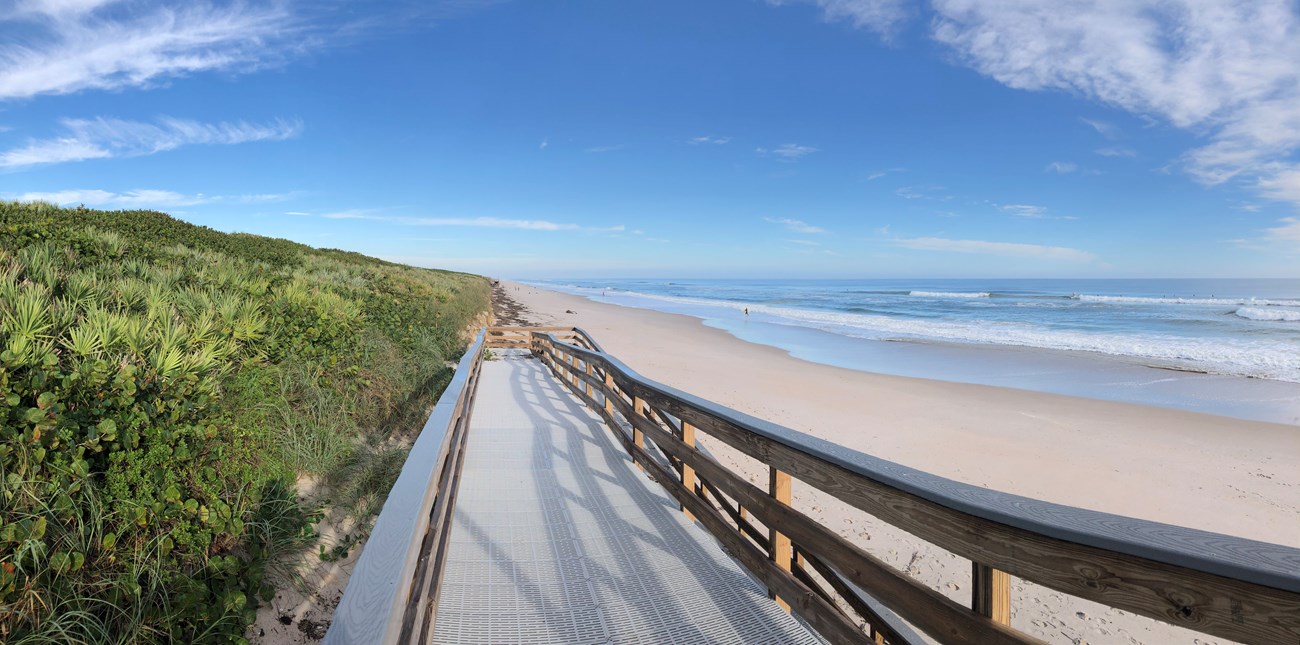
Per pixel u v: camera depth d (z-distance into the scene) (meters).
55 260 5.14
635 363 15.44
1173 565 1.05
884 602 1.79
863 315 36.44
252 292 6.61
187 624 2.35
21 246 5.41
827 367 16.09
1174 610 1.06
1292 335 23.19
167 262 7.08
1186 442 9.02
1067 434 9.36
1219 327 26.67
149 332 3.79
